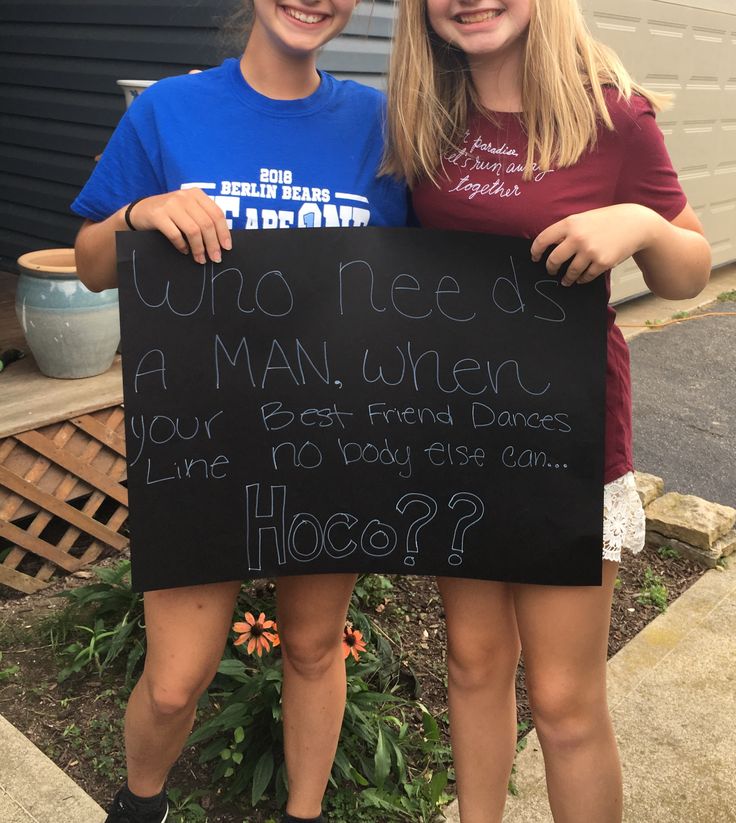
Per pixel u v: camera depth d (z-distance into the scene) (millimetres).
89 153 5113
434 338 1645
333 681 1988
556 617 1693
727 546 3580
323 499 1704
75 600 3061
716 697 2748
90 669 2799
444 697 2740
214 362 1637
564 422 1636
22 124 5449
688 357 6426
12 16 5219
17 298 3463
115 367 3680
